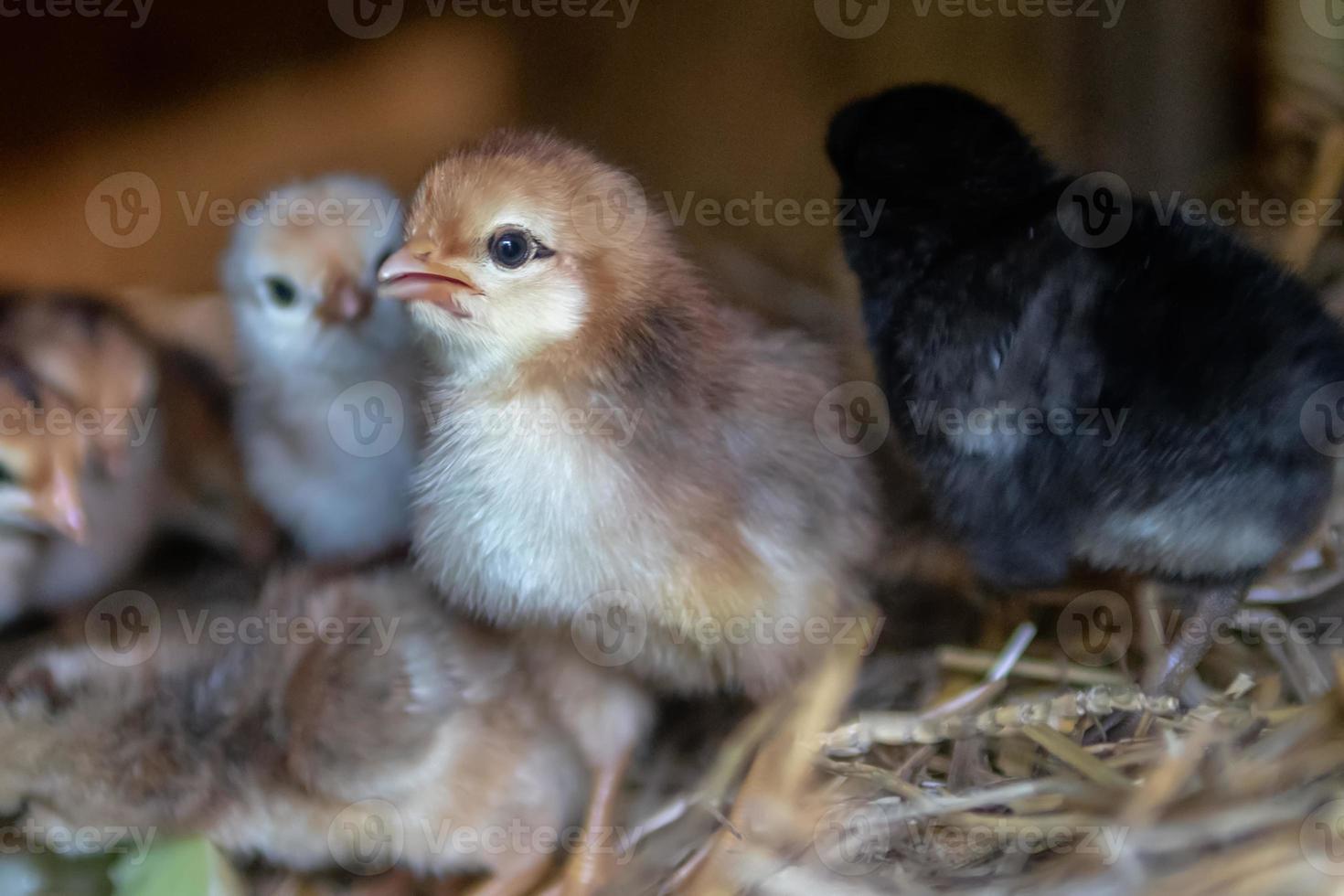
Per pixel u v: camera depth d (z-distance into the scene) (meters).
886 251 0.28
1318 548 0.27
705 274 0.29
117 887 0.25
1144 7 0.33
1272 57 0.32
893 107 0.28
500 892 0.26
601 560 0.26
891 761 0.26
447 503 0.26
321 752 0.25
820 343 0.30
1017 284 0.26
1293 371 0.24
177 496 0.30
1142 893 0.23
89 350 0.29
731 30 0.36
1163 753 0.25
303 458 0.30
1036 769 0.26
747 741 0.27
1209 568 0.25
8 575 0.28
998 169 0.28
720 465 0.26
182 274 0.36
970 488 0.26
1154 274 0.25
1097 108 0.33
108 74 0.36
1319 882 0.23
